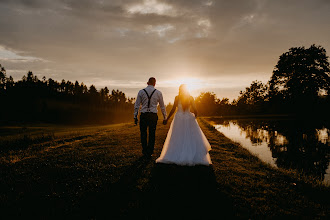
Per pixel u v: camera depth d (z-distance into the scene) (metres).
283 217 2.97
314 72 43.22
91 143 8.98
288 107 53.03
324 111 46.94
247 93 94.31
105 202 3.24
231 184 4.10
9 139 11.39
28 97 99.75
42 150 7.67
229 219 2.85
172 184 3.95
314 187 4.37
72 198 3.39
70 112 102.31
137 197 3.41
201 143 4.86
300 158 10.02
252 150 11.61
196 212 2.99
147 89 5.96
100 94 144.75
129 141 9.36
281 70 46.66
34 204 3.20
